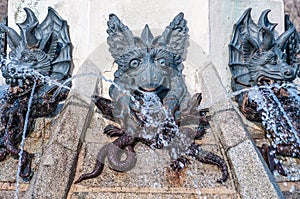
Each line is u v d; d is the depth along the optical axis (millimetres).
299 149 5320
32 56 5422
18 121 5168
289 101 5570
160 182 4656
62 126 4871
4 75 5320
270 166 5145
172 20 5895
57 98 5383
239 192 4613
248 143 4844
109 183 4609
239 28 6059
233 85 5773
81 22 6016
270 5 6570
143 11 5918
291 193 5004
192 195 4570
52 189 4375
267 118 5453
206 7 5906
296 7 14133
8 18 6402
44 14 6352
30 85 5320
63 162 4586
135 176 4699
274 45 5637
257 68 5555
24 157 4859
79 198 4441
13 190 4715
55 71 5594
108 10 5887
